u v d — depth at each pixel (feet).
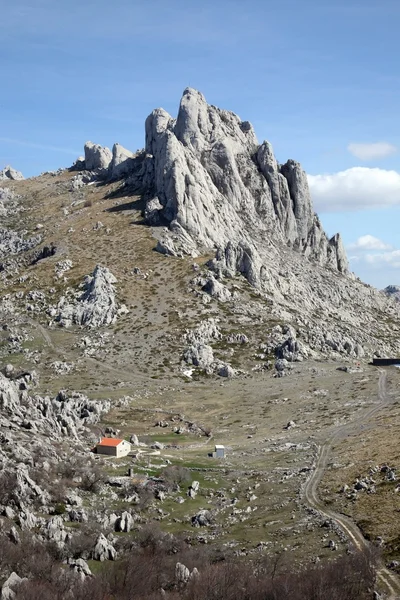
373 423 494.59
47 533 284.82
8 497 303.48
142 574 253.85
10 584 230.07
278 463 434.30
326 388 628.28
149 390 640.58
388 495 336.90
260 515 342.03
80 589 236.02
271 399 612.70
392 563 265.54
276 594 234.17
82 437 460.96
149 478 382.01
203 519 334.44
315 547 290.97
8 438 365.40
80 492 343.26
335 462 411.75
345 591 238.68
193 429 545.44
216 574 250.98
